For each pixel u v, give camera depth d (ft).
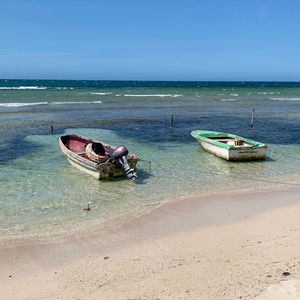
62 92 220.02
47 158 53.26
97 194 37.63
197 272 20.98
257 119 105.09
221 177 44.27
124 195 37.35
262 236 26.53
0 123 87.30
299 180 42.96
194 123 95.04
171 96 202.49
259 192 38.40
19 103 138.51
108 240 26.63
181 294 18.45
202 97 200.54
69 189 39.17
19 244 25.90
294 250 23.53
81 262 23.16
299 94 250.98
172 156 55.62
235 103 162.50
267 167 49.34
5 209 32.94
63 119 97.91
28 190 38.58
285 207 33.68
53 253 24.53
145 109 128.16
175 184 41.27
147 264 22.50
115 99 170.40
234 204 34.63
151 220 30.58
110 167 42.42
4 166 48.32
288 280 19.11
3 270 22.20
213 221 30.25
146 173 45.96
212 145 56.24
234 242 25.59
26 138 68.90
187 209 33.24
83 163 44.75
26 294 19.40
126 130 81.66
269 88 374.84
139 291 19.03
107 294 18.93
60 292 19.45
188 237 26.94
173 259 23.08
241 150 51.93
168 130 82.53
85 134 75.31
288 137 74.90
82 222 30.14
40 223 29.86
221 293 18.33
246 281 19.44
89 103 146.00
